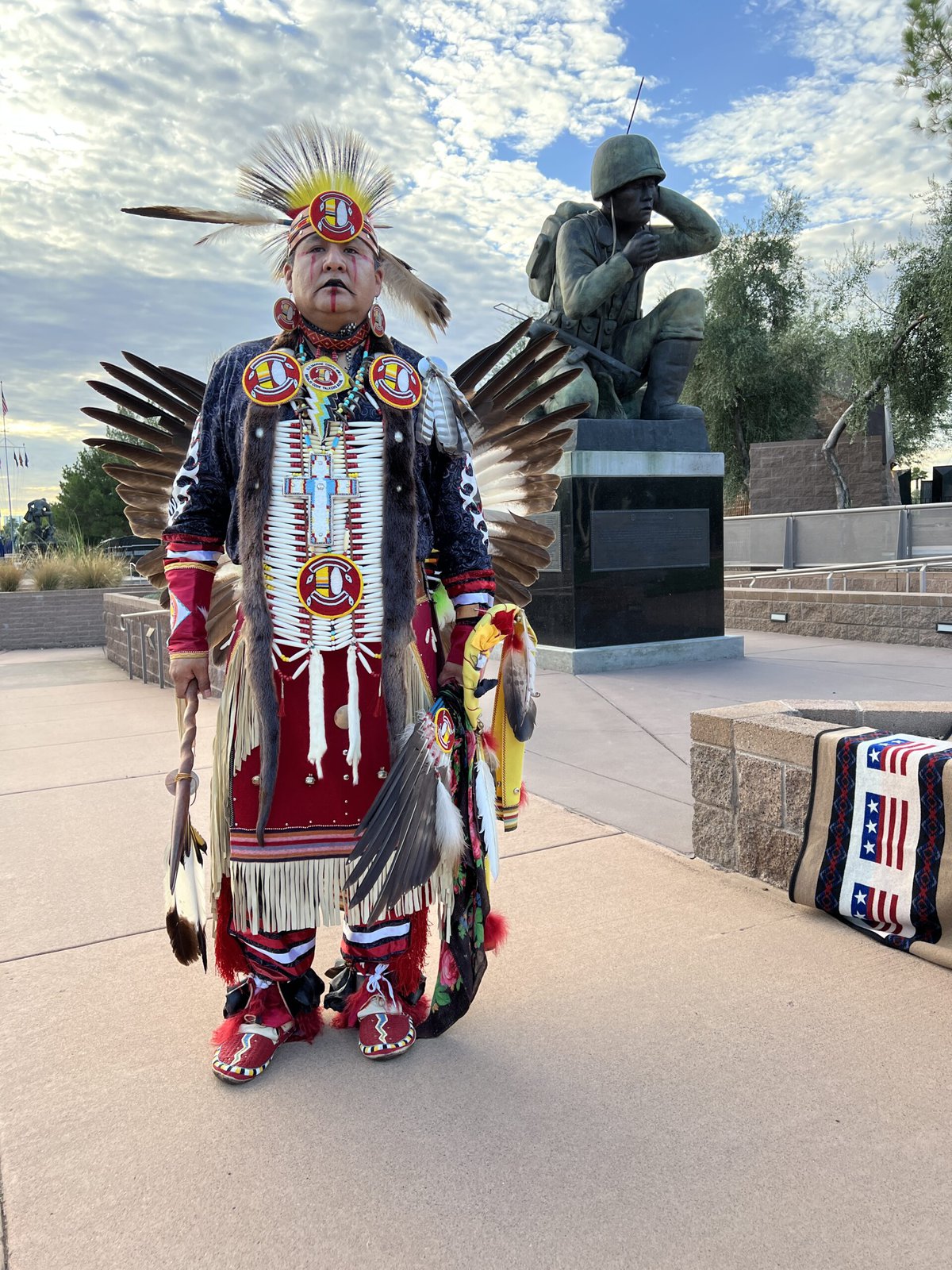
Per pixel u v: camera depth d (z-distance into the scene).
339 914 2.27
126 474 2.47
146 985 2.71
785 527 19.83
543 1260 1.61
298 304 2.16
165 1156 1.92
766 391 27.66
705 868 3.52
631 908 3.13
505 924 2.40
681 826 4.05
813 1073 2.15
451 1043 2.33
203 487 2.21
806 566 19.55
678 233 9.50
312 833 2.16
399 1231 1.69
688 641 9.05
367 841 2.02
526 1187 1.80
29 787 5.20
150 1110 2.08
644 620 8.95
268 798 2.07
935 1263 1.59
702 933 2.93
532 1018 2.43
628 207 9.08
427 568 2.42
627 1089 2.11
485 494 2.64
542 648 8.84
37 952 2.96
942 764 2.66
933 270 20.72
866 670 8.33
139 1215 1.75
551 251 10.00
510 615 2.19
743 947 2.83
